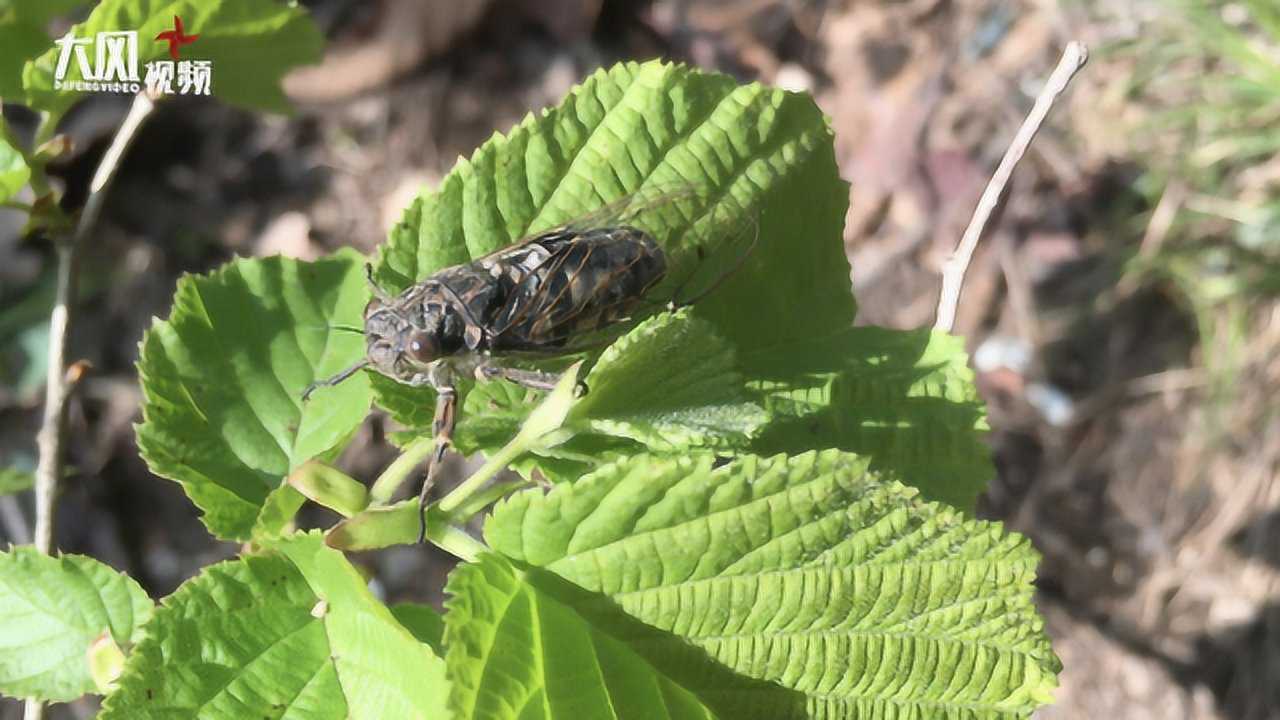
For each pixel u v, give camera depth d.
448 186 0.13
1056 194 0.34
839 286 0.14
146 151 0.34
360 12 0.35
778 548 0.11
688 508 0.11
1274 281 0.32
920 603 0.11
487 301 0.13
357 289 0.14
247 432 0.13
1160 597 0.32
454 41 0.35
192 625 0.11
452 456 0.29
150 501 0.31
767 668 0.11
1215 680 0.31
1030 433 0.33
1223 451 0.32
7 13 0.14
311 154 0.35
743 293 0.13
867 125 0.36
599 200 0.13
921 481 0.13
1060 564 0.32
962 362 0.14
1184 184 0.33
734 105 0.13
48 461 0.15
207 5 0.14
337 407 0.14
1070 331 0.33
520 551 0.11
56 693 0.13
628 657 0.11
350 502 0.12
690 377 0.11
